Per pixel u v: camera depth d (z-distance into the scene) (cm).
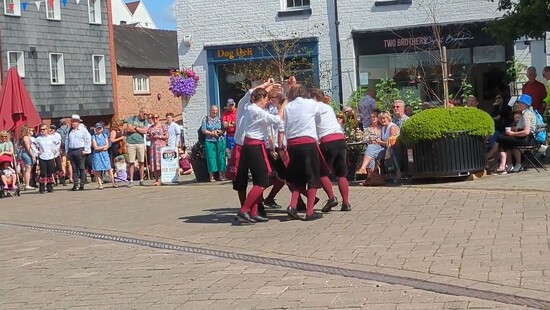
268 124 1059
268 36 2177
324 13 2128
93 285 788
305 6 2155
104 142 1856
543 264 719
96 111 3856
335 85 2125
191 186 1692
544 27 1477
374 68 2103
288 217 1090
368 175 1380
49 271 873
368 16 2092
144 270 839
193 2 2247
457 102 1927
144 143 1878
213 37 2233
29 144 1984
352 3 2102
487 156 1399
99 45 3891
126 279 803
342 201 1134
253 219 1083
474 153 1324
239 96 2233
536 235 843
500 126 1527
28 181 1991
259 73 2178
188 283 762
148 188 1753
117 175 1978
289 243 917
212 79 2245
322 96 1117
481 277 692
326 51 2131
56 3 3588
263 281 745
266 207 1204
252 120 1058
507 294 636
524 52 1967
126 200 1523
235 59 2212
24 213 1438
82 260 921
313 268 783
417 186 1309
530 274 689
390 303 636
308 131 1050
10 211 1491
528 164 1462
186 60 2266
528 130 1355
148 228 1122
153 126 1850
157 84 4500
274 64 2167
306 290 699
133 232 1096
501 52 1994
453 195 1177
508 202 1072
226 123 1728
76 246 1016
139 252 942
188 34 2256
